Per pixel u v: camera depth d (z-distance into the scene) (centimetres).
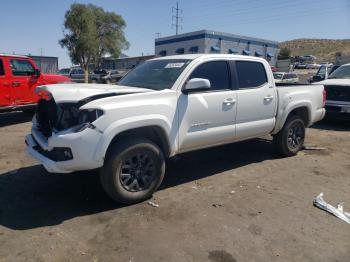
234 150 675
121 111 384
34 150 429
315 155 654
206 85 428
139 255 314
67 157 372
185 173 537
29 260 305
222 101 486
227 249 325
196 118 459
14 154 641
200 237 345
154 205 415
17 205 414
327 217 392
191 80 434
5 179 502
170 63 496
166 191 462
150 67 520
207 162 595
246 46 4794
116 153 389
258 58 564
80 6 4356
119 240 338
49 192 454
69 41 4453
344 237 350
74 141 364
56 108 403
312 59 8306
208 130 478
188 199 436
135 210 403
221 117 489
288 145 620
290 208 414
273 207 416
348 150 700
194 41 4450
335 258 314
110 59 5288
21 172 533
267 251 323
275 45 5200
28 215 389
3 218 381
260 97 543
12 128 923
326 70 1391
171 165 576
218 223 374
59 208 407
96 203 421
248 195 451
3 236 343
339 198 447
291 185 491
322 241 342
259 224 373
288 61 4341
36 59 3064
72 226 365
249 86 535
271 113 570
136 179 412
